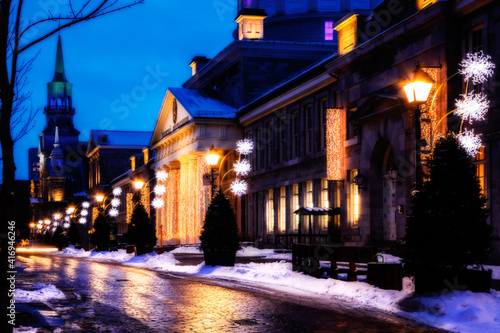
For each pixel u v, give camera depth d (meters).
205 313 14.79
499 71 25.55
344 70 37.75
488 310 13.05
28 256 61.09
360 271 18.92
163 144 75.44
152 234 43.41
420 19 29.22
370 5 71.44
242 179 58.06
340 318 13.78
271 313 14.65
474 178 14.97
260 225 54.97
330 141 38.16
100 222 60.28
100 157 114.06
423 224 14.80
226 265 28.66
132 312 15.12
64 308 15.95
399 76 31.70
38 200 170.50
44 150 176.50
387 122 32.72
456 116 27.64
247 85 62.50
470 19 27.52
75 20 9.69
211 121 60.62
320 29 71.19
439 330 12.20
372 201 34.69
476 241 14.47
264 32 73.62
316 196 43.91
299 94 46.00
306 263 22.16
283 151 50.19
